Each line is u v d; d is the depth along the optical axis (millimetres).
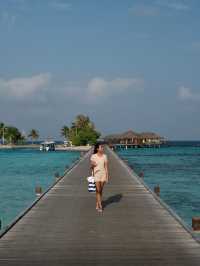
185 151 134250
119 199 18938
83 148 141625
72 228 12656
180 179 44062
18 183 40469
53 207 16625
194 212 23656
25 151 147125
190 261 9258
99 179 15609
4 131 196125
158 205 17125
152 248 10336
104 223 13398
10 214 23172
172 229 12453
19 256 9711
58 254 9867
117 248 10367
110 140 150250
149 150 141750
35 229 12508
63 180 27234
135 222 13539
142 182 25719
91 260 9398
